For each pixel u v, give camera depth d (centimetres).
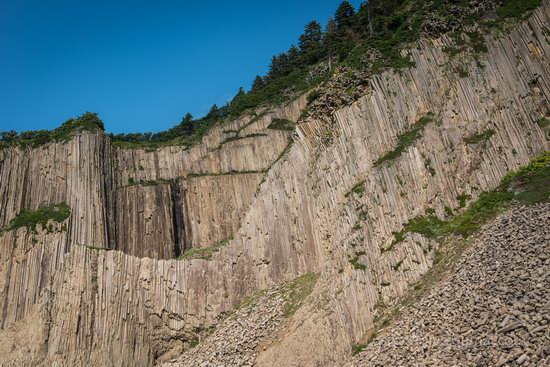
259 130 8925
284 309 6131
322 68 9162
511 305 3703
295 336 5450
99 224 7962
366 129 6128
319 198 6425
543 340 3275
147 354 7081
